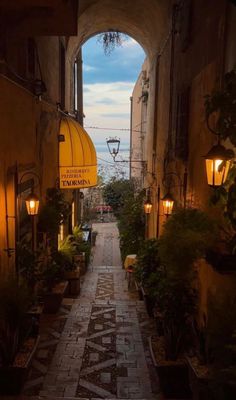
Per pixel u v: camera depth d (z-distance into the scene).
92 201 27.16
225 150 4.10
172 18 8.92
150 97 14.30
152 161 13.23
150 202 12.16
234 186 3.54
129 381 5.84
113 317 8.46
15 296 5.29
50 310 8.53
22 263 6.63
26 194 7.39
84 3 10.81
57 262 9.45
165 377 5.38
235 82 3.55
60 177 11.53
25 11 5.77
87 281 12.30
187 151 7.20
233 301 4.07
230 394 3.57
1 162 5.62
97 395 5.45
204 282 5.74
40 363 6.34
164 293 5.97
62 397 5.23
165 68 10.62
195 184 6.46
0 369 5.07
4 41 5.71
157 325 6.87
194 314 5.95
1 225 5.70
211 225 5.04
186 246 5.07
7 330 5.24
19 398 5.08
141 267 8.91
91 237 18.86
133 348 6.95
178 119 7.95
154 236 12.07
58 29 6.06
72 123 12.10
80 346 6.99
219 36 5.08
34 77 7.81
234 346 3.26
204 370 4.80
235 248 3.94
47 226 8.48
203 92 5.99
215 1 5.39
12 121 6.19
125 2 11.02
